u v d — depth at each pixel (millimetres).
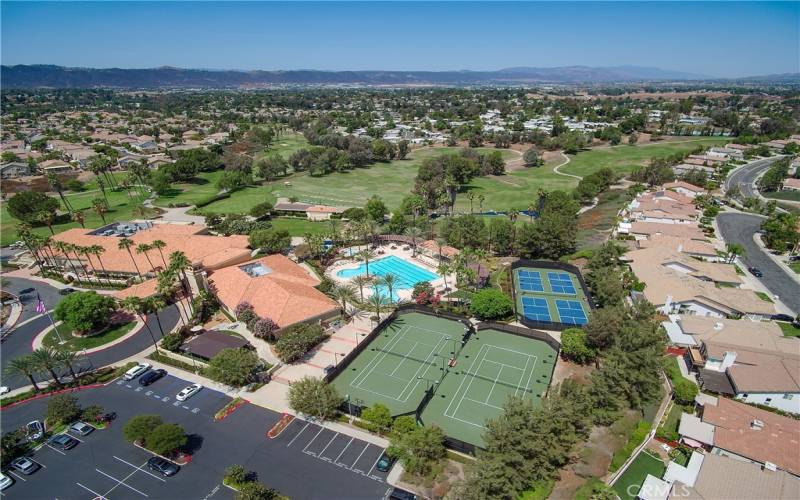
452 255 123938
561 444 55406
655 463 57281
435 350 85438
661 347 68312
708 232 143875
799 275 113375
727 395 68688
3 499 55062
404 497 52750
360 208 171500
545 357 82438
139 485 56844
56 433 65750
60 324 96812
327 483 56125
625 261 117438
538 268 123062
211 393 74188
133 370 79062
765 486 49969
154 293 102562
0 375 80000
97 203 159500
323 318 94438
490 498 48469
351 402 71250
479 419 67188
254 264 114625
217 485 56562
